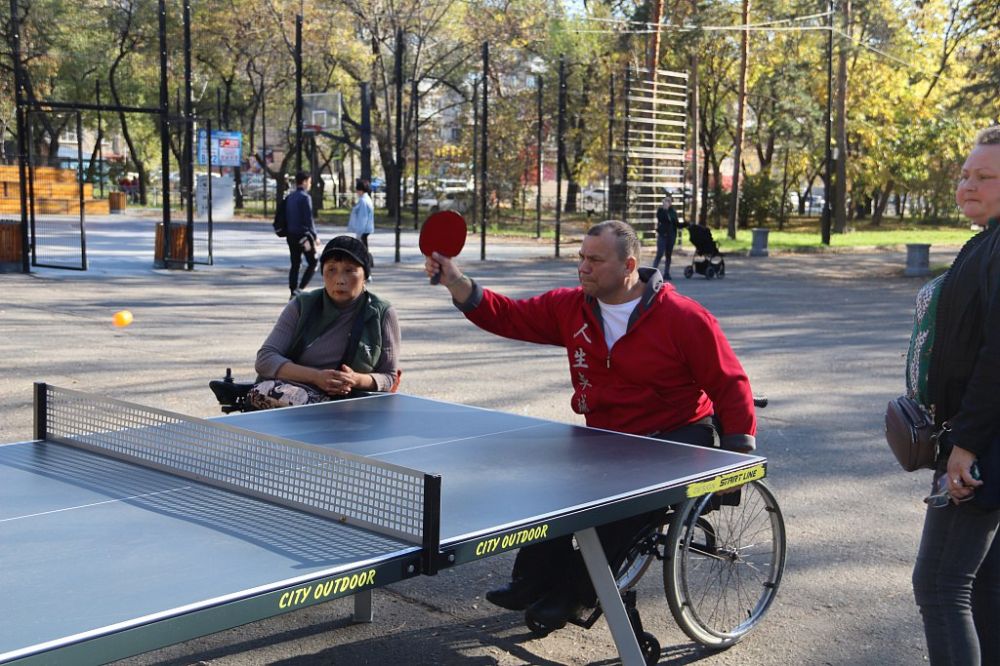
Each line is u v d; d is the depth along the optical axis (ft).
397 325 17.29
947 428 9.79
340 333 16.87
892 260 98.32
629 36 120.67
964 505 9.65
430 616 14.38
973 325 9.48
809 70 146.20
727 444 13.11
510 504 9.73
